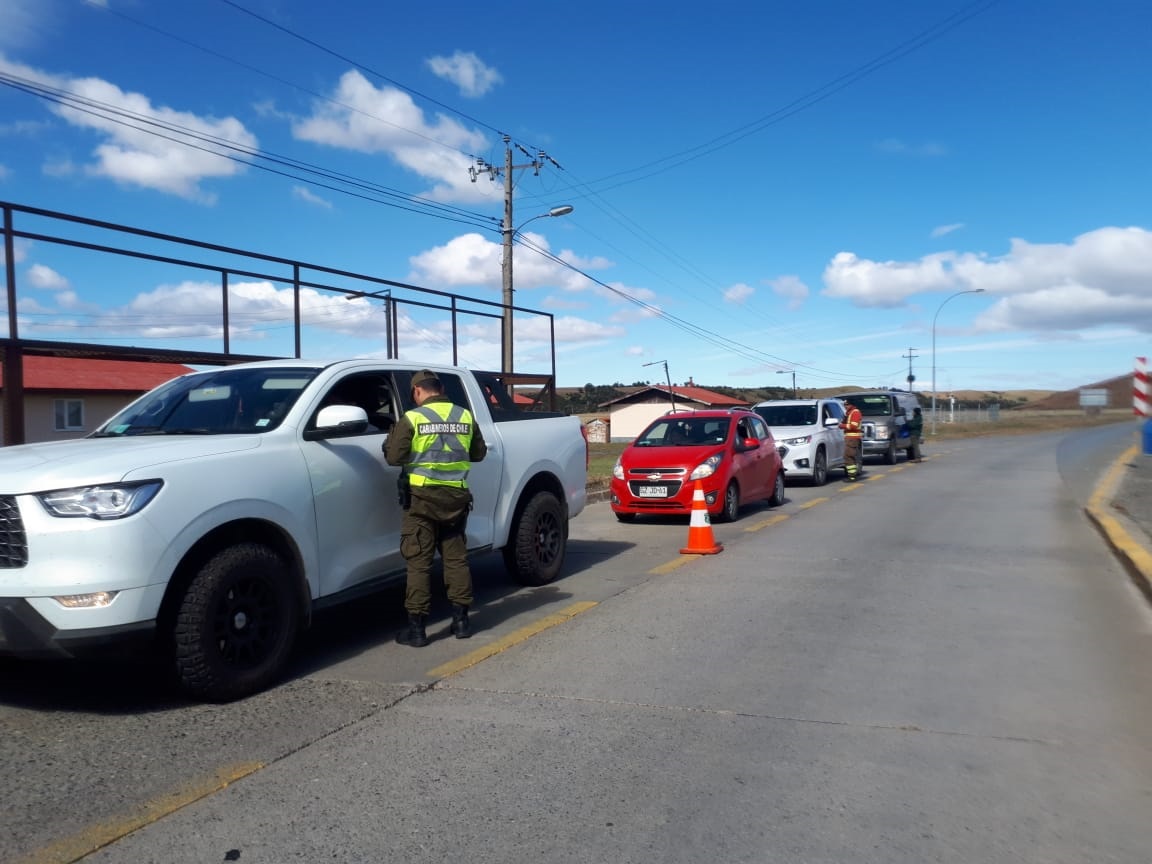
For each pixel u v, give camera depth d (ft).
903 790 12.67
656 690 17.04
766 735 14.76
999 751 14.08
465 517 20.86
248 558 16.38
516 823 11.68
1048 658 19.17
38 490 14.34
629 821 11.75
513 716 15.62
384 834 11.35
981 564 30.32
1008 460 87.97
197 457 16.02
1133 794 12.55
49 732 14.75
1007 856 10.85
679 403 207.62
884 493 55.26
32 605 14.12
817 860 10.77
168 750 13.98
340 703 16.29
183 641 15.43
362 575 19.66
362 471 19.67
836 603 24.47
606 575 28.81
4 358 26.63
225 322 33.73
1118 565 30.04
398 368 22.53
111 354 29.45
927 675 17.98
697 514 32.91
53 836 11.16
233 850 10.92
